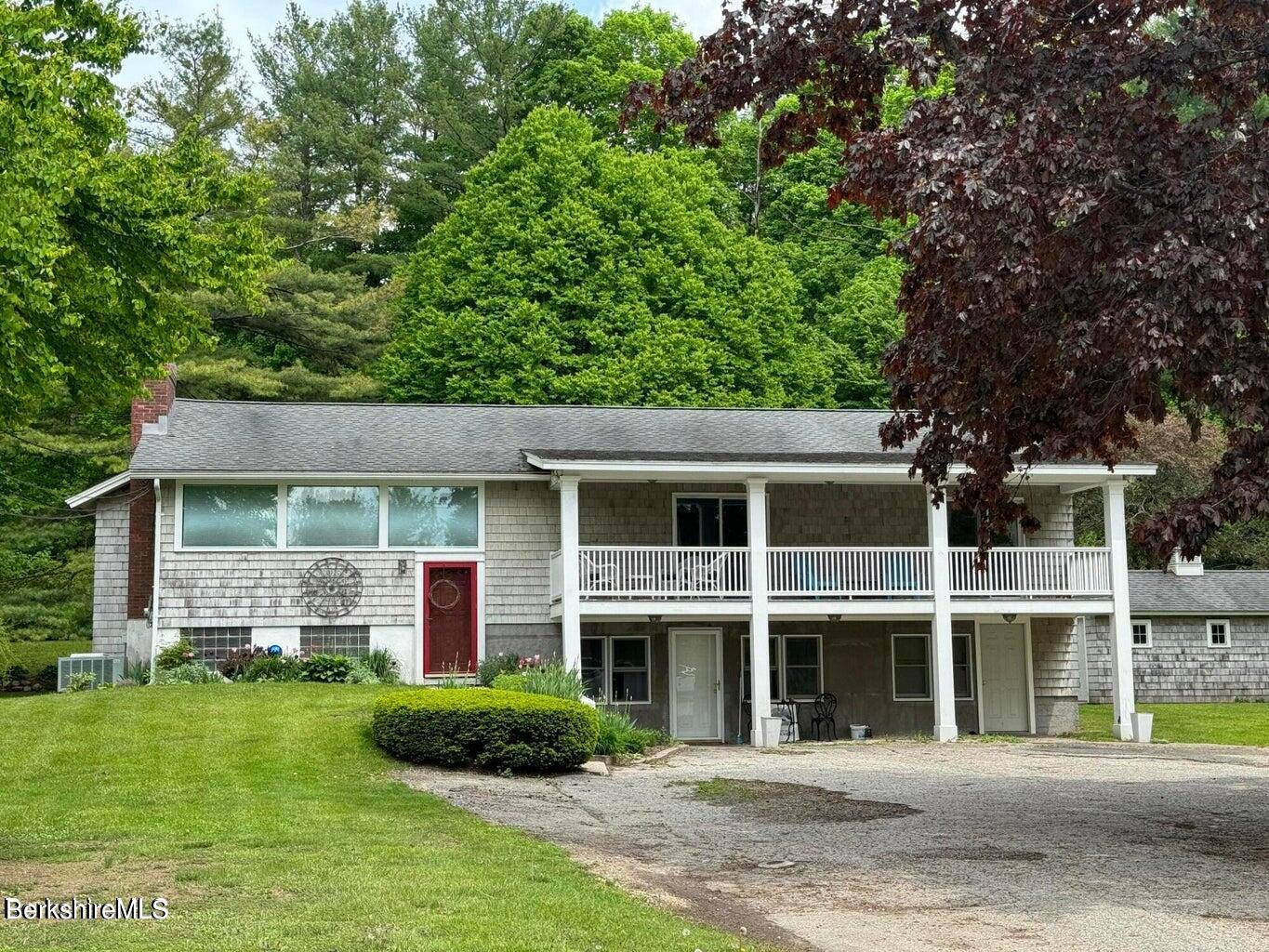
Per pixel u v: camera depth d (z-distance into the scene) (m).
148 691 23.19
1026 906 10.52
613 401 38.41
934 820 15.18
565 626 25.28
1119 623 27.22
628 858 12.50
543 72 51.03
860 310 45.69
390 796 15.99
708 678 28.06
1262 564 46.44
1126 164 12.50
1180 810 16.00
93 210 15.42
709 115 14.48
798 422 30.95
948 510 27.83
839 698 28.45
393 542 27.03
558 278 40.28
